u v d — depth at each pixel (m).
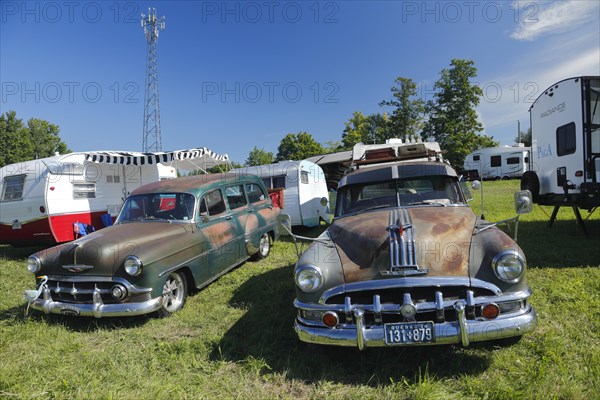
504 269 3.06
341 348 3.60
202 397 3.00
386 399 2.85
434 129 43.44
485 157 34.47
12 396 3.08
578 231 8.61
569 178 7.61
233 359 3.59
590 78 7.21
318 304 3.25
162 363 3.57
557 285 4.93
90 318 4.82
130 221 5.77
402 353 3.43
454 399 2.79
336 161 22.95
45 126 51.31
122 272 4.45
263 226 7.48
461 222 3.79
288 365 3.38
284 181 10.24
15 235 9.22
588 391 2.72
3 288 6.44
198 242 5.42
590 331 3.65
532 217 10.95
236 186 7.05
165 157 9.98
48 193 8.86
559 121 7.95
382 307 3.07
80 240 4.90
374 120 53.59
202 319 4.54
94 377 3.32
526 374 3.00
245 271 6.64
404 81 44.94
